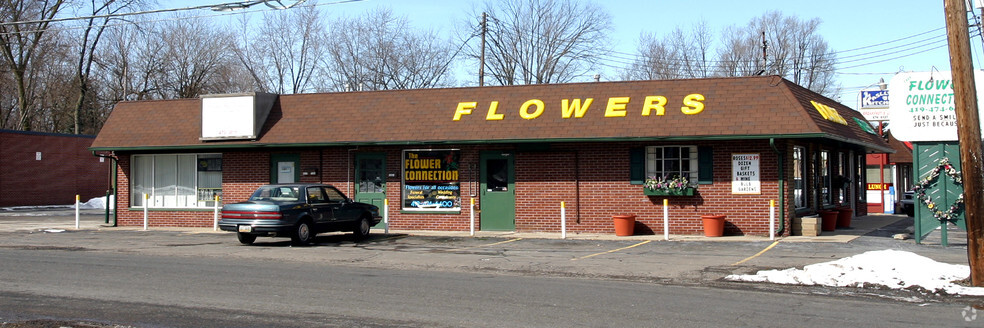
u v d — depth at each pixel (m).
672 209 20.09
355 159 22.83
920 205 17.27
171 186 24.94
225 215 18.12
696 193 19.86
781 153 19.03
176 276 12.68
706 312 9.45
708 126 19.03
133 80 52.38
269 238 20.28
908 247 16.61
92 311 9.55
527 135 20.38
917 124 16.81
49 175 42.41
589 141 20.09
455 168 22.03
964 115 11.19
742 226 19.42
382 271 13.56
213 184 24.48
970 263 11.20
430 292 11.02
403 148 22.45
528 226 21.31
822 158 22.88
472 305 9.95
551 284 11.89
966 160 11.18
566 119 20.44
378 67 50.41
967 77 11.18
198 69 52.09
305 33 51.50
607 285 11.80
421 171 22.33
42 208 40.19
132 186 25.23
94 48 51.25
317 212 18.53
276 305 9.94
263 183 23.67
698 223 19.84
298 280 12.26
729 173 19.58
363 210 19.92
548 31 49.91
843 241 17.92
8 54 47.31
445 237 20.16
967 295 10.65
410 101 22.52
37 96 53.12
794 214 19.72
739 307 9.80
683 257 15.28
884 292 10.98
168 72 52.12
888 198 30.41
